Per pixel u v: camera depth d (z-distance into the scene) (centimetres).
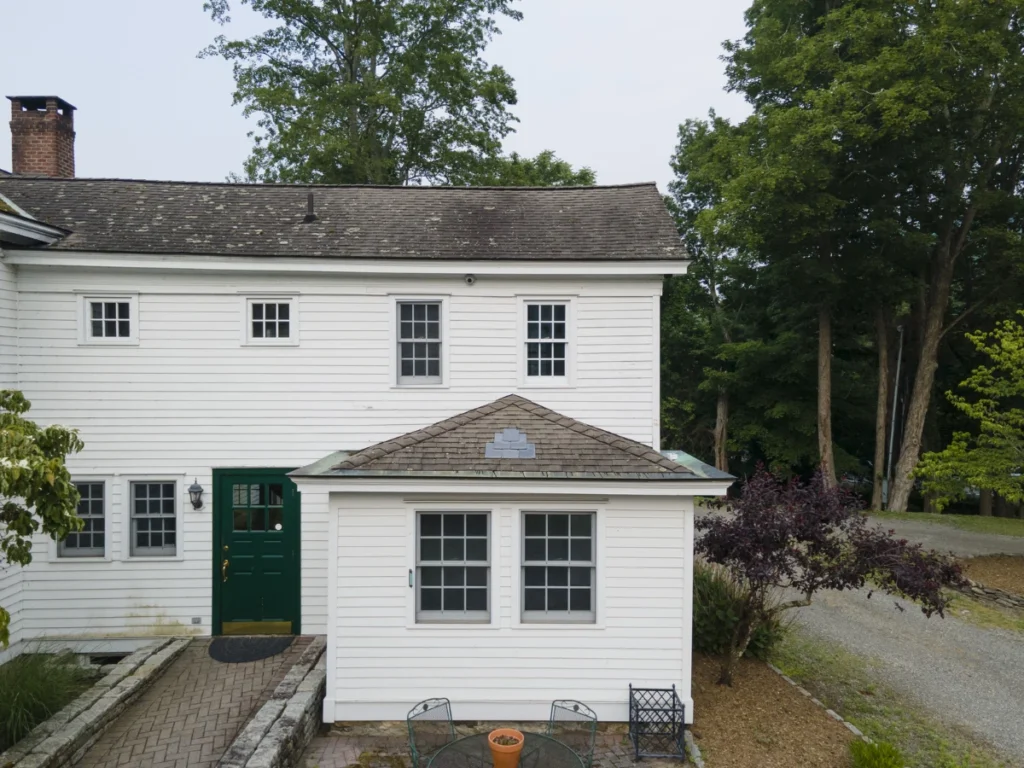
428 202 1236
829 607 1294
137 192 1185
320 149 2081
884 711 871
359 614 774
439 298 1030
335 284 1019
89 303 992
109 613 978
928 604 799
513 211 1203
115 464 988
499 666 772
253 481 1006
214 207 1155
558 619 782
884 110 1720
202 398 1002
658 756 702
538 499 782
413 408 1024
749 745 733
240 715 738
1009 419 1470
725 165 2123
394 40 2342
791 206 1889
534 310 1046
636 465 783
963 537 1741
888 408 2627
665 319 3003
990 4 1702
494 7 2433
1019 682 985
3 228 888
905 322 2519
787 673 967
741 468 3002
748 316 2798
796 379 2489
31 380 976
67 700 747
